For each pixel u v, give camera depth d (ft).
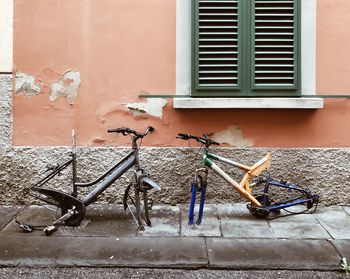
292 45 18.80
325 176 19.33
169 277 13.61
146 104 19.22
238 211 18.67
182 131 19.26
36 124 19.26
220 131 19.25
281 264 14.07
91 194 16.67
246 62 18.85
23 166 19.27
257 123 19.22
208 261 14.17
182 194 19.39
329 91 19.15
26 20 19.06
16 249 14.97
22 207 19.13
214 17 18.76
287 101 18.63
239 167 17.51
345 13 19.04
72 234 16.21
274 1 18.70
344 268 13.88
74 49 19.12
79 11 19.06
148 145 19.31
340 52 19.10
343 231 16.66
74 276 13.62
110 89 19.21
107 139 19.33
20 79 19.16
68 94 19.22
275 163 19.27
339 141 19.27
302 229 16.81
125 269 14.01
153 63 19.15
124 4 19.06
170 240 15.71
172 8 19.04
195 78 18.78
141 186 16.62
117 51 19.13
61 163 19.22
